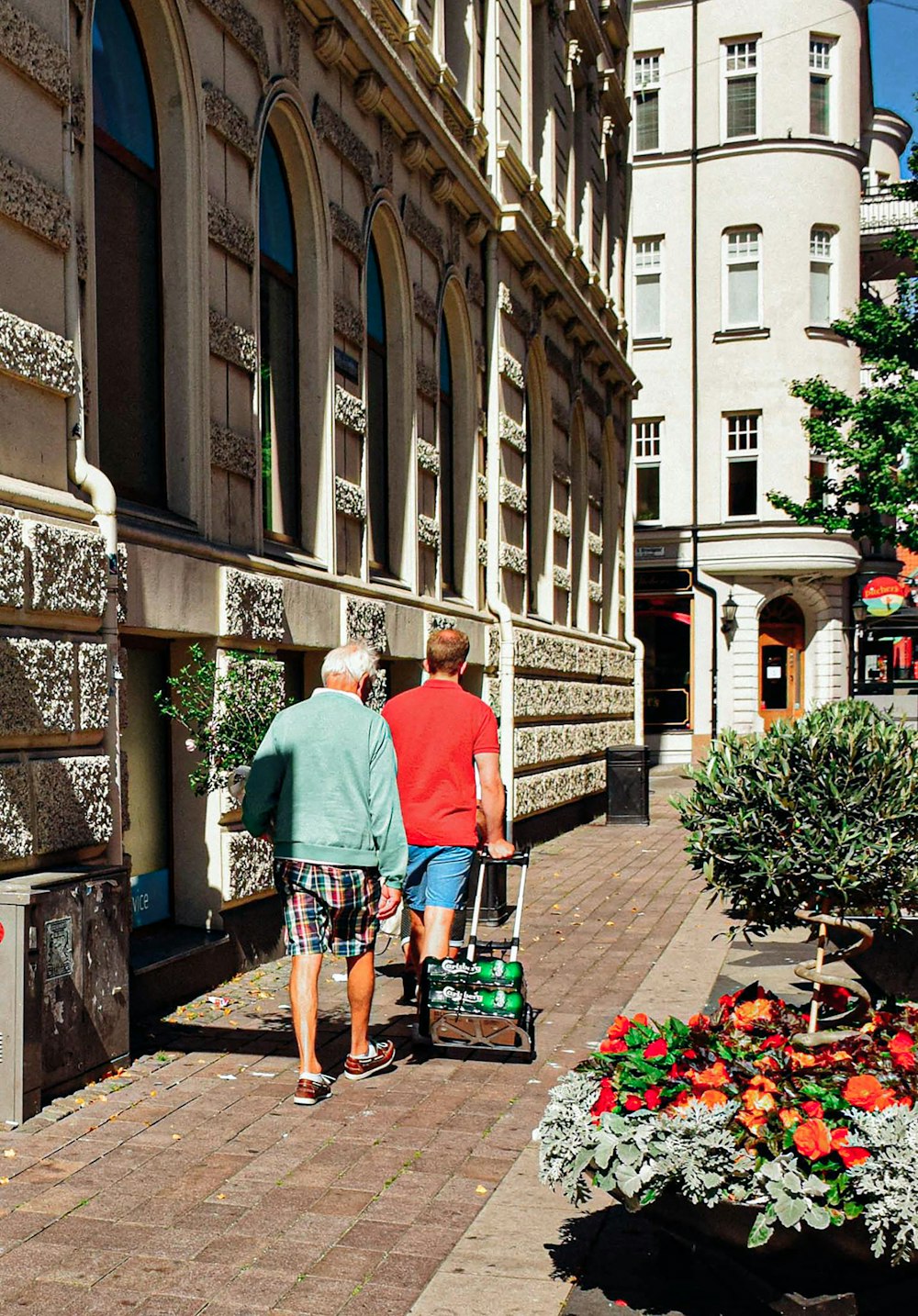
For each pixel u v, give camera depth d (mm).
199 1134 5023
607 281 22188
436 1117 5297
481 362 14297
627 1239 4070
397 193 11539
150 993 6789
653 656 30625
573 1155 3605
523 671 15359
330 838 5629
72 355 6227
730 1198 3316
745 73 30297
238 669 7000
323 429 9688
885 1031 3951
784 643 30953
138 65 7523
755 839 3932
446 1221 4223
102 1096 5465
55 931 5352
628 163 24172
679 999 7348
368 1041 5934
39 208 5953
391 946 9242
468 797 6609
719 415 30234
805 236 29859
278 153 9422
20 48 5781
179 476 7688
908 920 4969
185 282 7672
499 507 14648
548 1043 6484
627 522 23656
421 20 12117
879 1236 3201
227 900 7672
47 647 5777
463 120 13328
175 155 7672
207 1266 3867
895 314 22516
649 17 30781
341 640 9672
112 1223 4164
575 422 19656
